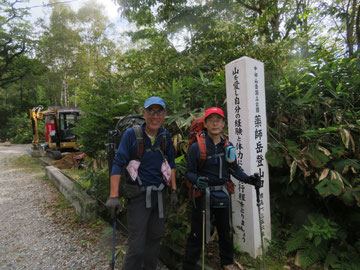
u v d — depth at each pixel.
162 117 1.79
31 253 2.84
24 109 34.91
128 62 4.38
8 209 4.51
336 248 2.13
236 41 3.69
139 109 3.26
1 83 24.80
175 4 8.12
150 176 1.83
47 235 3.29
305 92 2.79
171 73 4.12
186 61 3.93
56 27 20.83
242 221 2.29
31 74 23.92
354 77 2.53
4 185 6.52
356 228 2.19
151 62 4.21
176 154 2.85
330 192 2.06
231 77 2.31
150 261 1.95
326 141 2.48
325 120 2.56
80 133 4.07
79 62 21.53
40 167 9.23
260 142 2.28
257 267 2.10
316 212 2.46
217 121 1.86
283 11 5.87
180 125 2.64
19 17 20.06
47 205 4.55
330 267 2.04
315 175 2.30
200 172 1.95
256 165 2.25
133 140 1.77
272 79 2.83
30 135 24.52
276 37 4.61
